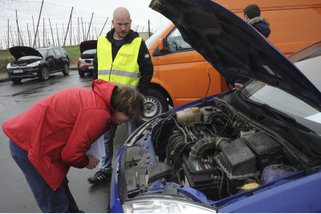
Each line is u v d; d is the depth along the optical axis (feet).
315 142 7.04
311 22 19.49
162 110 20.29
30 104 33.58
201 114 10.48
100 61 13.05
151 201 6.43
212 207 6.12
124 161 8.39
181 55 19.34
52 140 7.96
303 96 7.33
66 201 8.98
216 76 19.04
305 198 6.03
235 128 9.28
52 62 56.90
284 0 19.43
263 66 8.08
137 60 12.86
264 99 9.78
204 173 7.55
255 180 7.18
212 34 8.95
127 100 7.66
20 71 51.93
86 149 7.95
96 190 13.24
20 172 15.94
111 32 13.05
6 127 8.25
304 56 10.64
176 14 9.24
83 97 7.92
